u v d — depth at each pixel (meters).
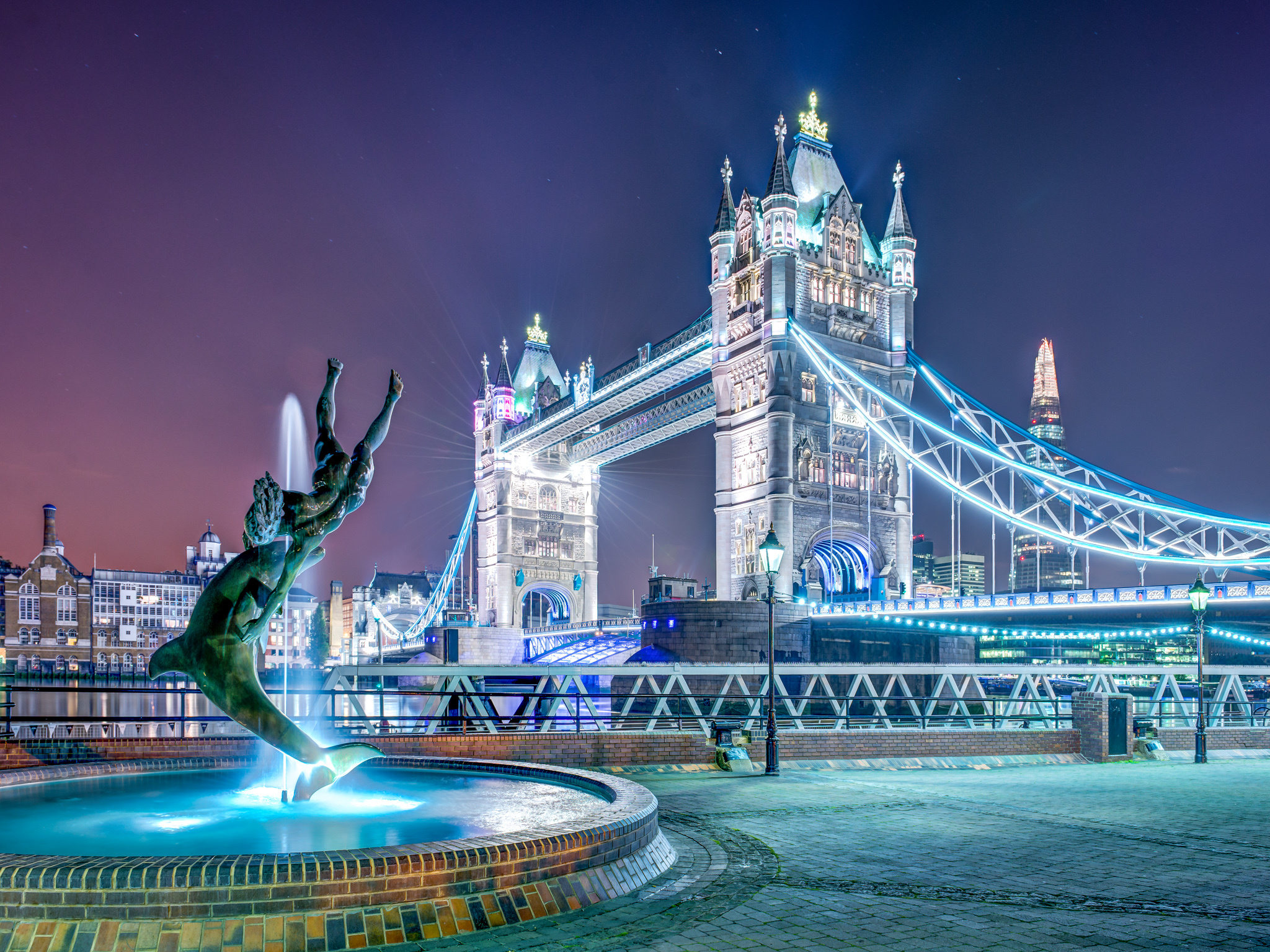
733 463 100.06
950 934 9.88
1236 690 38.69
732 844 14.53
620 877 11.07
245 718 12.11
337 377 13.44
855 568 100.50
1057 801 19.47
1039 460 88.88
